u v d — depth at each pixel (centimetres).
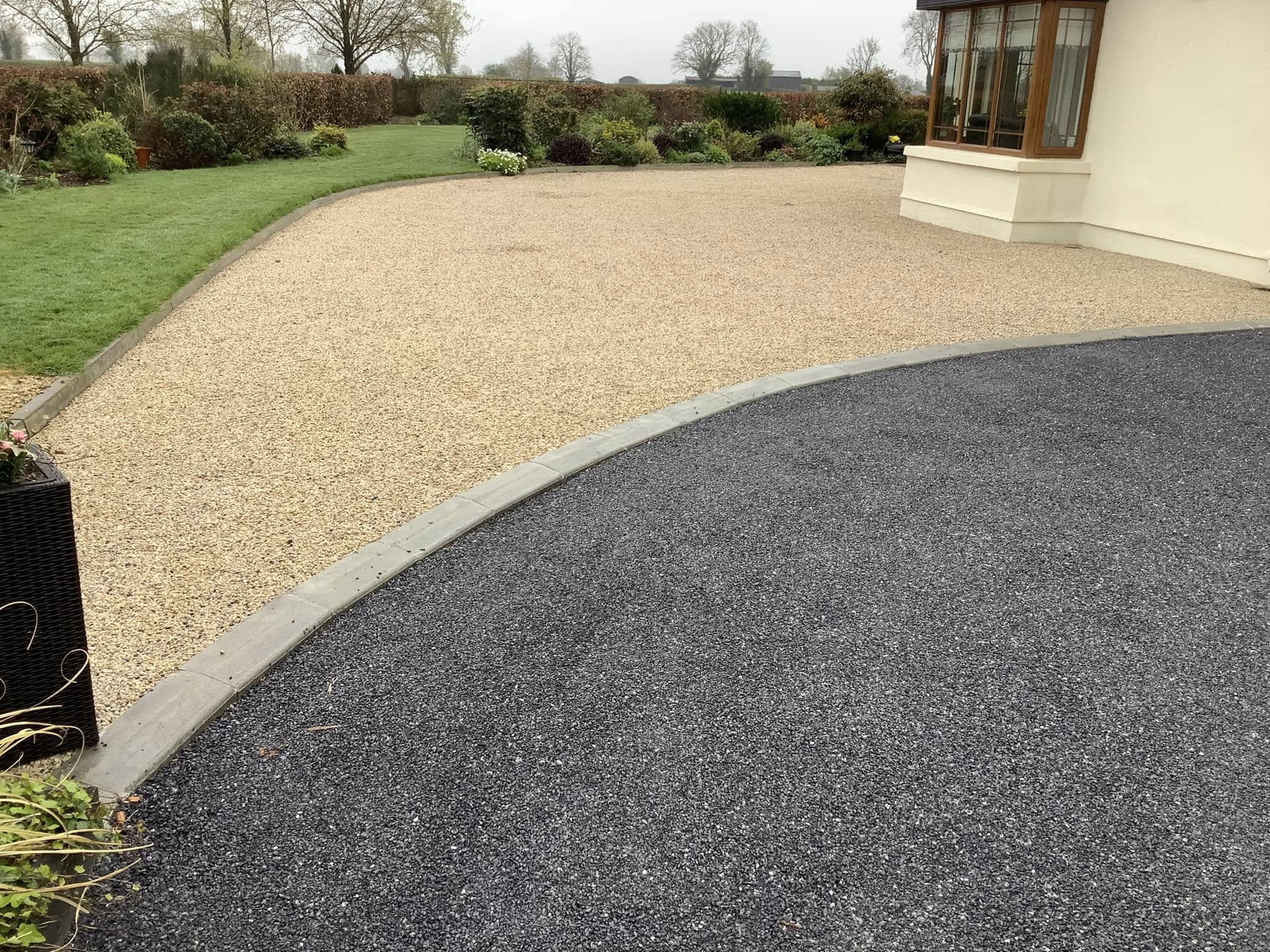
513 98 1725
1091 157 1041
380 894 206
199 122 1540
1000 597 329
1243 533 378
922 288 814
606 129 1891
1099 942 197
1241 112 858
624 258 923
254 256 888
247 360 581
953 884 211
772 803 234
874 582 337
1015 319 707
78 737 242
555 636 302
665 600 323
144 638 297
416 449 453
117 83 1777
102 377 546
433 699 271
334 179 1375
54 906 197
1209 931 200
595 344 627
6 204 1073
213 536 365
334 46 3177
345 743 253
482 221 1129
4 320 609
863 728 262
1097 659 295
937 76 1195
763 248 992
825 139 2088
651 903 205
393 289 773
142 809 229
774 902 205
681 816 229
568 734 258
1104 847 222
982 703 273
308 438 463
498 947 194
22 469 221
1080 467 438
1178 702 275
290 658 290
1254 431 483
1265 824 229
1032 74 1016
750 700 272
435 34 3206
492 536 368
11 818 191
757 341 639
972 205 1123
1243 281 865
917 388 542
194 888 207
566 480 418
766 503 396
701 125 2073
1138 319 712
